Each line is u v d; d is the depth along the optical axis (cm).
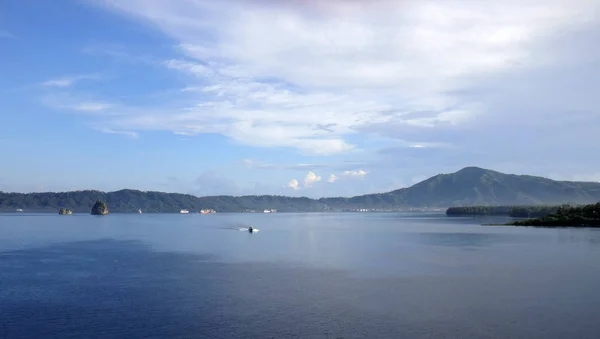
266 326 3609
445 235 13275
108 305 4244
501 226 17638
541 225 16775
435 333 3447
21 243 10625
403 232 15188
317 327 3584
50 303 4325
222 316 3878
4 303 4331
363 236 13325
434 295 4641
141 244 10469
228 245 10275
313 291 4847
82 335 3419
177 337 3369
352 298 4519
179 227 18775
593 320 3744
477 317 3838
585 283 5219
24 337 3388
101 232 15050
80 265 6756
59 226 18975
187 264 6894
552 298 4481
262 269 6388
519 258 7444
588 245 9462
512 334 3422
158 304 4278
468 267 6494
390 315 3906
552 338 3344
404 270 6259
